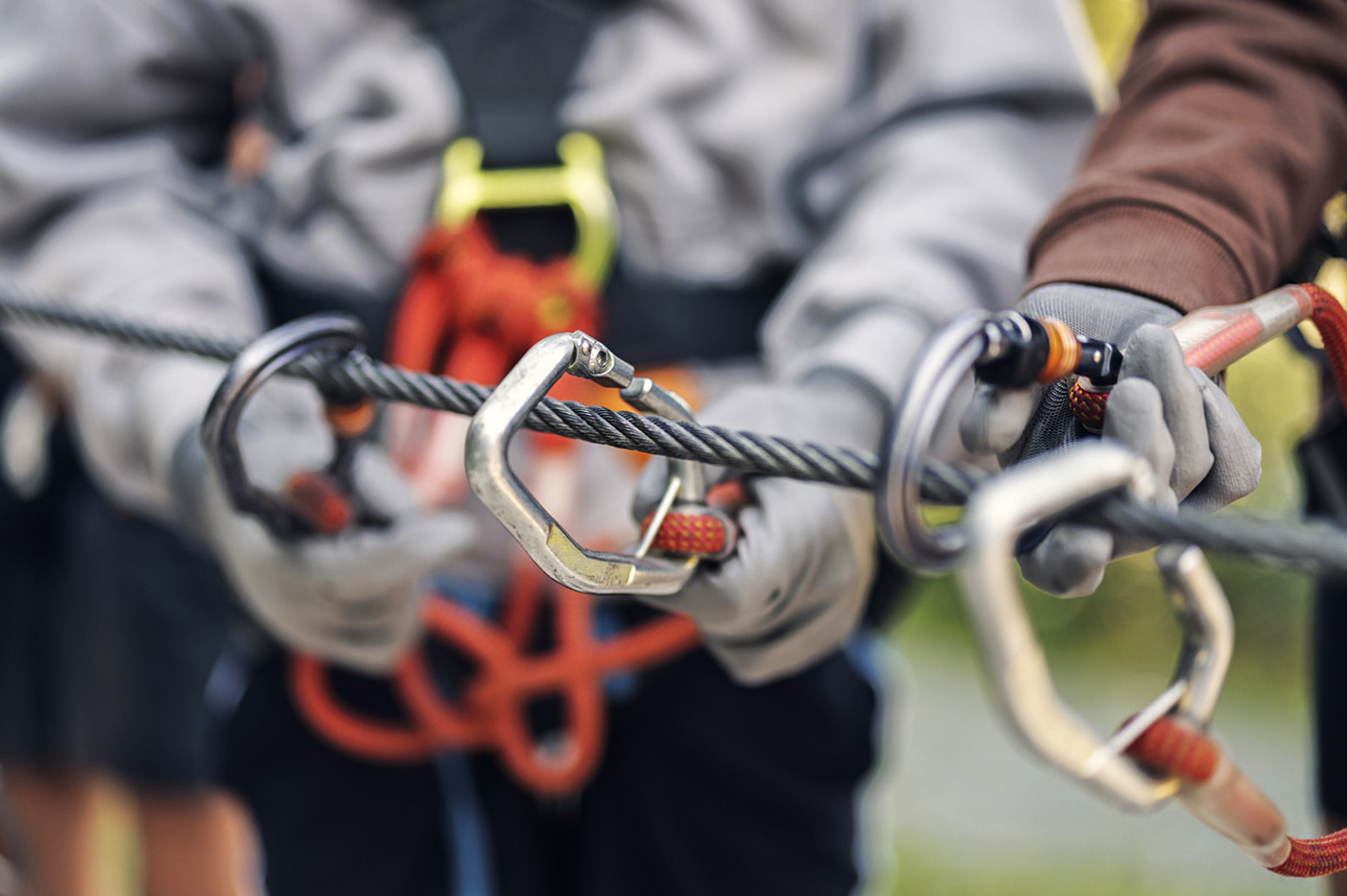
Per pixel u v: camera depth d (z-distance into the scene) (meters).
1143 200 0.87
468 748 1.34
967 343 0.64
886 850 2.81
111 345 1.38
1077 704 5.29
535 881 1.35
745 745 1.31
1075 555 0.66
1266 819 0.66
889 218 1.34
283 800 1.36
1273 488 5.47
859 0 1.44
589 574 0.76
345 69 1.44
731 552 0.92
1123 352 0.72
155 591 2.05
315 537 1.07
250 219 1.48
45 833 2.21
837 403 1.13
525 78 1.38
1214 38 0.97
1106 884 2.84
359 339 0.91
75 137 1.51
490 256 1.35
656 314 1.36
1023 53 1.42
